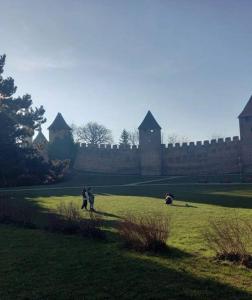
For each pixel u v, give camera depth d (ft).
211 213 72.95
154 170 275.39
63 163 128.57
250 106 255.91
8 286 29.27
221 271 31.35
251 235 46.24
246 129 253.03
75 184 196.03
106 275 31.14
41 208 85.46
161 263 33.94
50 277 31.12
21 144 119.44
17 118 119.55
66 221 53.06
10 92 123.13
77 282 29.73
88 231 47.78
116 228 54.44
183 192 130.21
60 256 37.68
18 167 107.45
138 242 39.37
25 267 34.14
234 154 257.96
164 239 39.50
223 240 36.65
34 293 27.66
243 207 83.97
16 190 152.46
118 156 284.41
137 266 33.17
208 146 266.36
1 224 60.18
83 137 366.84
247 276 29.99
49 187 172.65
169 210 79.77
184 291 27.14
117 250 39.14
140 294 26.94
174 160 273.95
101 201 104.88
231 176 213.87
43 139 317.01
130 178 233.55
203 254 37.35
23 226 57.47
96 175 256.73
